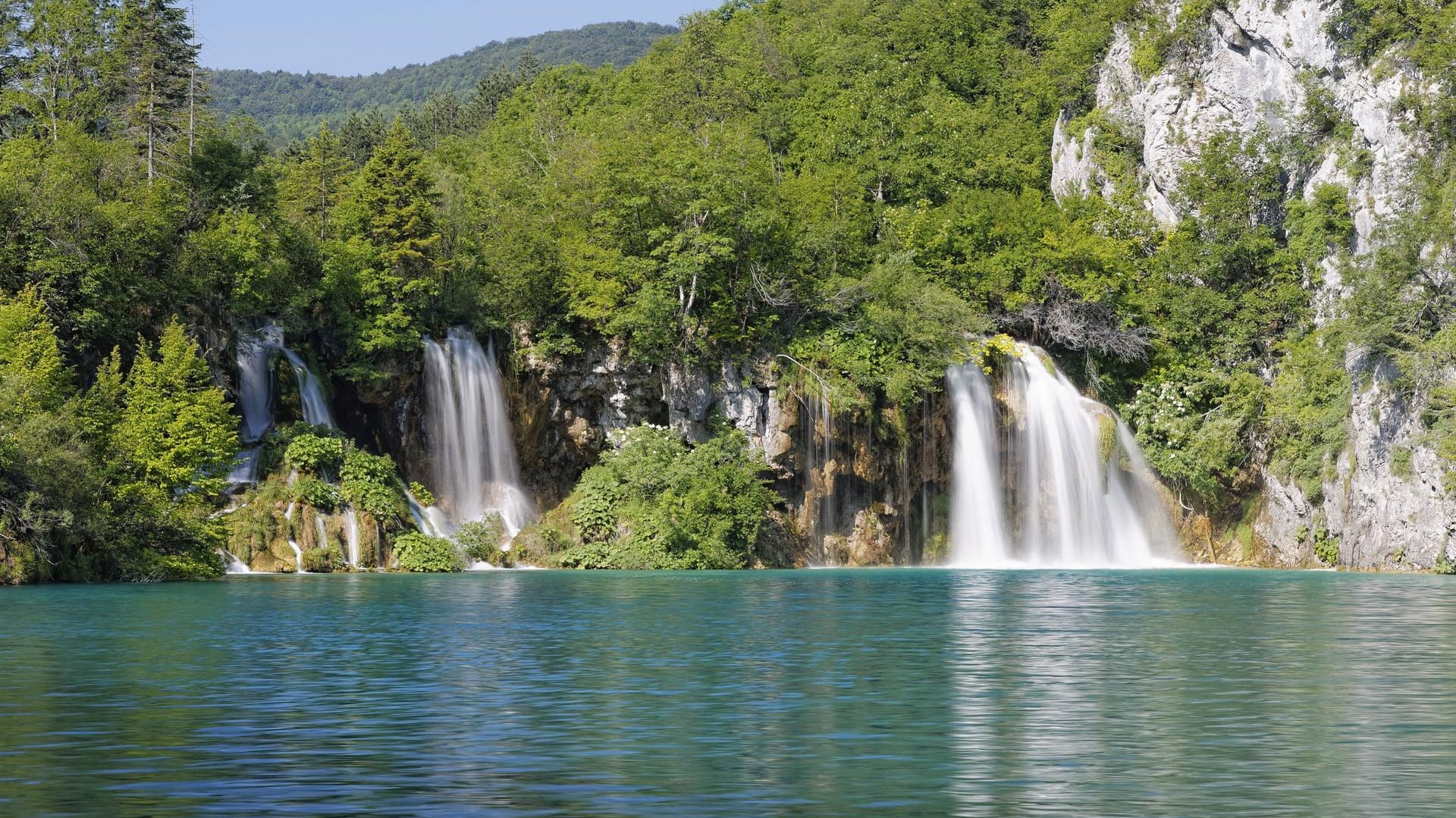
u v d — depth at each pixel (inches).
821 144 4131.4
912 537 2933.1
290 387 2637.8
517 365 2876.5
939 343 2962.6
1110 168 3705.7
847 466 2883.9
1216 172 3368.6
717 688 919.7
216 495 2315.5
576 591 1887.3
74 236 2406.5
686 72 4783.5
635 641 1210.6
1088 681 957.8
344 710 824.9
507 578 2246.6
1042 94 4456.2
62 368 2282.2
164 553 2140.7
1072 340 3206.2
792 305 2999.5
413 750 703.7
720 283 2957.7
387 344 2694.4
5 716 798.5
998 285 3294.8
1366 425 2800.2
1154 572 2608.3
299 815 564.7
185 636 1242.6
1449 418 2618.1
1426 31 3026.6
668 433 2800.2
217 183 2881.4
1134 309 3307.1
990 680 960.3
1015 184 4141.2
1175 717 807.7
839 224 3265.3
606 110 5108.3
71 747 705.6
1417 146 2977.4
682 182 2967.5
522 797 600.1
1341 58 3240.7
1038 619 1459.2
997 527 2957.7
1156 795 608.4
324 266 2787.9
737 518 2719.0
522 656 1098.7
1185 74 3540.8
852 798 600.1
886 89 4379.9
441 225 2999.5
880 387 2903.5
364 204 2886.3
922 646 1178.0
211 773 644.7
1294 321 3216.0
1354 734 756.6
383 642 1199.6
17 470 1958.7
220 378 2554.1
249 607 1565.0
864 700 869.8
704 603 1681.8
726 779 639.1
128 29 3314.5
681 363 2886.3
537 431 2883.9
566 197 3321.9
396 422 2765.7
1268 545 3006.9
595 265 2901.1
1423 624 1405.0
